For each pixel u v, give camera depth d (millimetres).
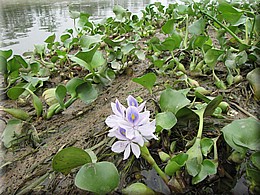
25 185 415
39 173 432
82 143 487
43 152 477
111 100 636
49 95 616
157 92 627
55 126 550
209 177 393
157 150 439
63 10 1659
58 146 488
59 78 783
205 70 699
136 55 790
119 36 1114
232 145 369
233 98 579
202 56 767
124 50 767
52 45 963
